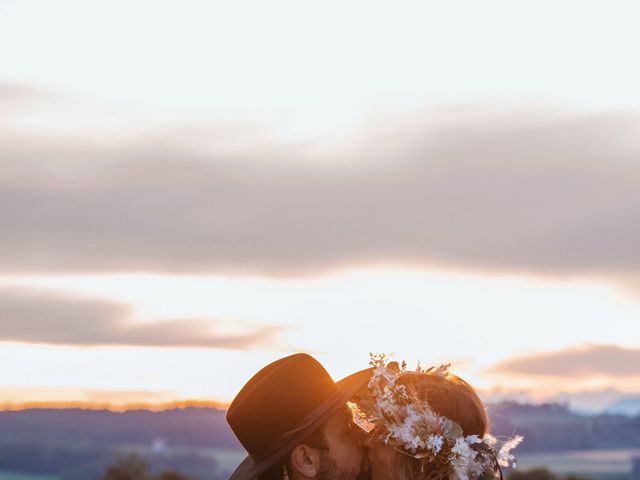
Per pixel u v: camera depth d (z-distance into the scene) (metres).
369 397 3.96
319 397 3.88
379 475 3.87
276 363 4.02
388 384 3.95
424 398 3.90
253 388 3.90
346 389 4.00
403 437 3.80
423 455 3.80
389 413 3.87
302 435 3.79
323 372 3.97
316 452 3.86
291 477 3.87
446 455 3.81
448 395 3.92
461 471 3.79
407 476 3.83
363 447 3.91
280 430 3.83
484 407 4.02
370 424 3.90
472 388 4.06
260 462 3.85
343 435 3.90
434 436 3.80
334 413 3.83
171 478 33.00
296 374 3.89
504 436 4.01
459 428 3.85
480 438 3.95
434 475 3.83
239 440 3.93
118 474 31.95
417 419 3.83
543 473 26.95
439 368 4.12
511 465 3.93
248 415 3.88
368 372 4.08
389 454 3.86
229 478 3.93
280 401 3.85
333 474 3.85
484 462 3.87
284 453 3.80
